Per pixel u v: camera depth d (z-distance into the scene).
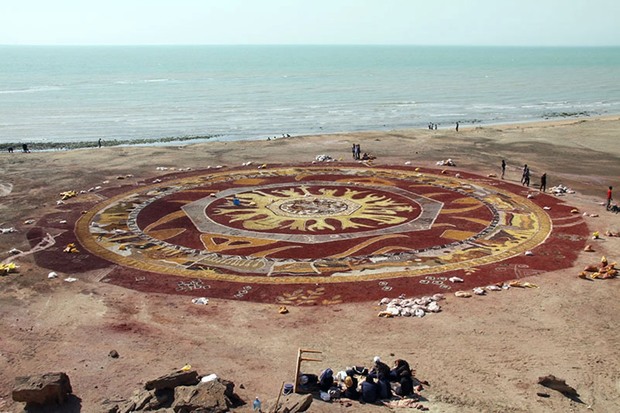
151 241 33.56
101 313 24.67
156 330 23.16
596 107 129.12
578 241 33.50
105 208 40.50
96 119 105.69
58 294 26.62
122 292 26.81
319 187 46.00
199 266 29.78
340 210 39.47
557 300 25.75
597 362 20.75
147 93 151.00
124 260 30.70
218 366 20.33
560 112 119.44
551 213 39.12
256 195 43.59
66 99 136.00
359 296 26.19
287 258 30.75
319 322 23.77
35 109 118.50
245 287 27.27
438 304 25.31
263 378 19.53
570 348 21.70
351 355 21.12
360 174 50.97
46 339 22.44
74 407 17.77
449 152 62.31
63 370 20.09
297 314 24.50
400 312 24.42
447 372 19.89
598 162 57.81
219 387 17.44
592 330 23.12
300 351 19.20
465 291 26.70
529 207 40.56
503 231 35.19
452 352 21.28
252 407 17.31
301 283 27.64
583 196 44.25
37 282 27.95
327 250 31.88
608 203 40.31
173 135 89.56
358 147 58.94
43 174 52.19
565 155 61.25
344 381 18.59
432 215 38.41
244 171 52.69
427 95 151.38
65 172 52.97
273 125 99.12
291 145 67.50
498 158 59.28
